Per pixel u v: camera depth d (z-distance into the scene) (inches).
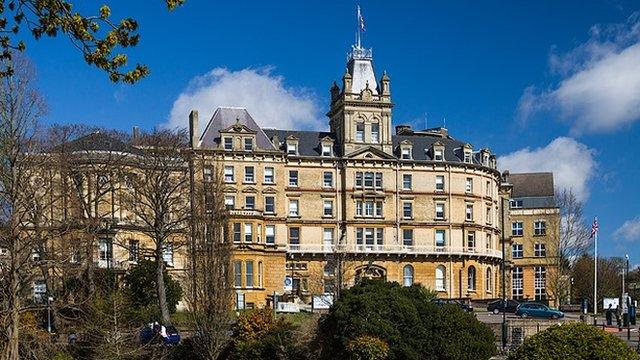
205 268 2144.4
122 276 3016.7
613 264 5654.5
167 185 3184.1
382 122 4603.8
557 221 4958.2
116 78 684.7
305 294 4170.8
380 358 1669.5
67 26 658.2
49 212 2591.0
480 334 1786.4
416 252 4552.2
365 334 1715.1
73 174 2962.6
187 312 2600.9
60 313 2068.2
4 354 1514.5
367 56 4749.0
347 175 4522.6
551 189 5674.2
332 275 4128.9
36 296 2465.6
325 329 1829.5
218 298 2106.3
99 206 3550.7
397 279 4530.0
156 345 2089.1
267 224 4306.1
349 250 4436.5
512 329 2426.2
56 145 3011.8
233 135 4313.5
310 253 4404.5
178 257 3681.1
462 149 4758.9
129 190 3535.9
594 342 1160.8
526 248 5428.2
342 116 4591.5
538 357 1158.3
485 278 4773.6
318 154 4552.2
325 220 4478.3
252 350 1987.0
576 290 5231.3
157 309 2679.6
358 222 4510.3
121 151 3432.6
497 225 5029.5
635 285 5236.2
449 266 4613.7
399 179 4596.5
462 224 4660.4
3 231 1702.8
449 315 1768.0
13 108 1866.4
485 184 4825.3
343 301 1798.7
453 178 4675.2
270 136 4574.3
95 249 3036.4
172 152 3348.9
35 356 1651.1
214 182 2829.7
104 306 2164.1
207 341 2081.7
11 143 1855.3
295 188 4456.2
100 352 1909.4
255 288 4055.1
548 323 2479.1
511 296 5182.1
